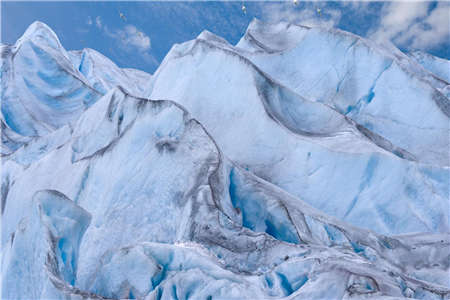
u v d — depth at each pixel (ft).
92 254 48.11
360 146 65.00
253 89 72.69
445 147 77.87
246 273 34.40
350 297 26.40
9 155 82.48
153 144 54.75
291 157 66.74
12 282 38.04
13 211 64.59
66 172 61.62
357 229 53.62
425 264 48.55
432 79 113.29
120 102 63.41
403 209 61.26
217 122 74.69
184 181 49.14
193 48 82.58
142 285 34.40
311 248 37.11
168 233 45.57
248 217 51.34
